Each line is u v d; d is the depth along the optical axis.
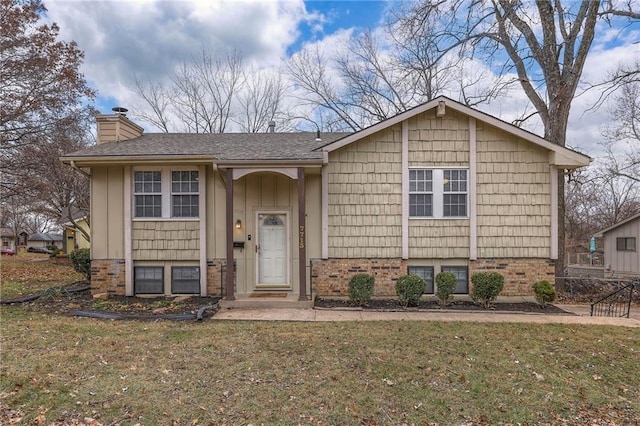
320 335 6.36
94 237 9.94
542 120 13.04
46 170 19.19
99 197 9.94
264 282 9.94
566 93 12.40
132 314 7.81
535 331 6.79
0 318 7.45
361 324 7.14
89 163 9.52
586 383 4.77
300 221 8.84
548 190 9.78
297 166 8.88
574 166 9.72
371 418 3.86
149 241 9.93
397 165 9.80
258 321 7.38
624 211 33.00
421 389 4.47
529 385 4.65
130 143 10.69
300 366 5.04
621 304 10.14
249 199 9.95
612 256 21.06
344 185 9.78
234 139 11.66
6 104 18.12
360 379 4.69
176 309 8.24
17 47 18.55
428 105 9.46
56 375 4.62
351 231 9.79
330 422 3.77
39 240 47.84
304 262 8.82
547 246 9.78
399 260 9.80
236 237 9.91
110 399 4.09
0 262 22.27
